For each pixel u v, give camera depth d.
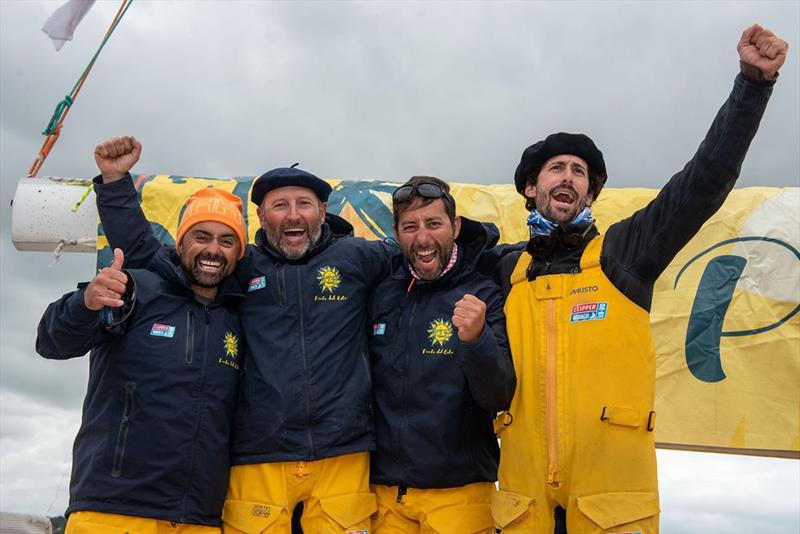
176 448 1.92
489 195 3.11
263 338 2.05
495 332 2.00
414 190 2.08
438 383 2.03
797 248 2.83
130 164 2.30
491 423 2.13
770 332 2.79
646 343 1.85
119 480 1.89
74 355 1.93
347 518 1.95
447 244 2.09
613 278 1.86
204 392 1.98
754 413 2.75
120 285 1.84
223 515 2.02
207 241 2.05
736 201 2.92
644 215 1.85
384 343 2.11
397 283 2.17
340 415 1.99
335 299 2.10
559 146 1.98
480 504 2.05
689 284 2.89
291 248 2.13
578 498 1.77
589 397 1.81
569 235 1.92
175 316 2.03
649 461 1.81
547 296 1.91
